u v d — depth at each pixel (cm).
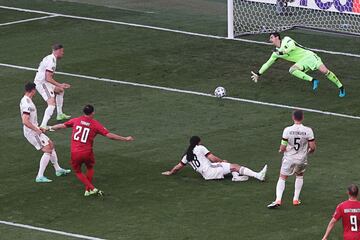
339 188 6575
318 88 8506
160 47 9581
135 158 7119
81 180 6538
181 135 7512
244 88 8494
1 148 7344
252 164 6988
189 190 6600
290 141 6262
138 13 10744
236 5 10662
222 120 7794
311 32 10069
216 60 9194
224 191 6575
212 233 5978
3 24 10419
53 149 6819
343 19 9888
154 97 8306
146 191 6600
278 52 8331
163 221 6156
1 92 8481
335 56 9362
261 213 6238
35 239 5944
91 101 8244
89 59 9269
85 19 10512
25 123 6688
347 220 5447
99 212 6319
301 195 6481
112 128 7656
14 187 6700
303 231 5978
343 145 7288
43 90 7681
